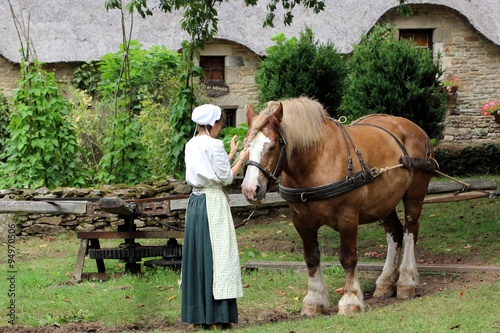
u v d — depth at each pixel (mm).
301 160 6250
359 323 5992
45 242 10984
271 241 10641
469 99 17453
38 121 11789
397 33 16984
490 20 17203
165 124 13422
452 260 9070
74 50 16016
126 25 16516
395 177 6930
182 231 8336
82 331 6258
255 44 16438
